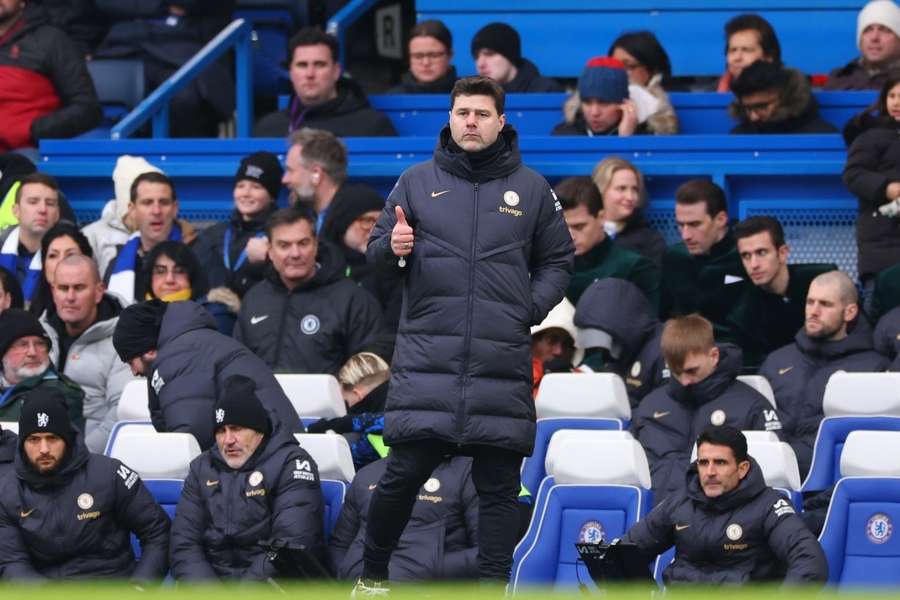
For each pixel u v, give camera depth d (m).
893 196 45.62
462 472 36.38
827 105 52.53
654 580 33.31
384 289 46.03
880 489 35.41
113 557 37.16
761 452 36.38
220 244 48.41
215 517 36.31
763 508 34.66
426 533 36.03
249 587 34.97
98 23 62.81
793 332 44.62
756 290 44.66
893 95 46.69
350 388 41.22
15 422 41.12
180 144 53.06
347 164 49.50
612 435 37.44
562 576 36.22
